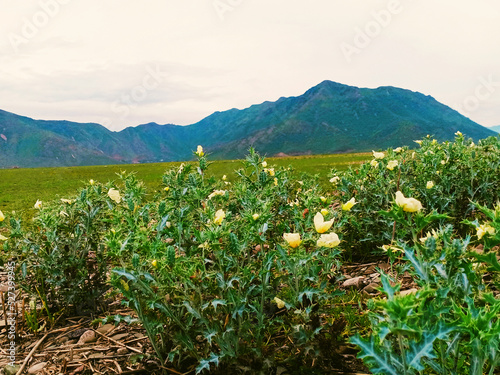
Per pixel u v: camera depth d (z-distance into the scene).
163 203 3.14
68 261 3.79
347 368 2.51
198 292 2.51
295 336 2.45
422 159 5.27
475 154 5.07
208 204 3.82
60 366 2.97
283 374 2.57
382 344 1.82
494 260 1.88
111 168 47.31
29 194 20.92
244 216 3.18
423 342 1.58
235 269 2.83
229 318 2.55
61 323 3.70
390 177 5.00
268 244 3.67
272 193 4.37
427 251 2.03
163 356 2.79
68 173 39.31
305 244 2.71
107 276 4.15
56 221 3.88
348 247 4.56
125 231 3.09
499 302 1.55
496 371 2.12
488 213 1.95
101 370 2.88
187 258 2.58
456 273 2.00
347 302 3.38
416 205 1.93
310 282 2.96
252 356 2.48
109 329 3.50
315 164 37.81
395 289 1.59
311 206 3.78
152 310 2.68
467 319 1.52
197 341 2.88
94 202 4.08
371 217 4.59
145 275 2.53
